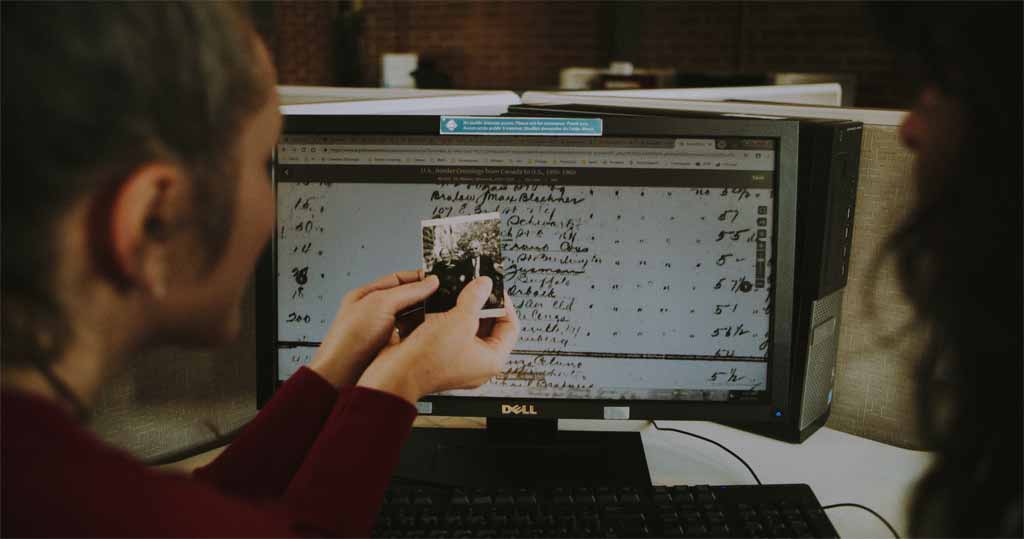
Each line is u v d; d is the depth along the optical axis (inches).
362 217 34.8
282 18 291.7
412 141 34.4
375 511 21.5
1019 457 15.8
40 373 14.5
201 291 16.7
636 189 34.0
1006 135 15.1
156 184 14.5
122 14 14.1
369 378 25.2
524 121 33.8
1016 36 14.9
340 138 34.5
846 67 212.4
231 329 18.7
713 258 34.2
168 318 16.7
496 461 35.8
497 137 34.1
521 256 34.7
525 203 34.4
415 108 44.2
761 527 29.6
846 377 40.2
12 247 13.7
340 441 22.0
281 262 35.3
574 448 36.7
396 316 31.5
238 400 41.1
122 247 14.3
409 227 34.8
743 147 33.5
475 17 267.0
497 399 35.3
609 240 34.4
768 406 34.6
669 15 237.1
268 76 17.5
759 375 34.6
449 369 27.6
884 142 37.2
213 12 16.0
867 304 36.2
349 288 35.2
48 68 13.4
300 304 35.4
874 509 33.2
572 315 34.8
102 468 13.4
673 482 35.5
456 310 29.3
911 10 16.1
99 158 13.8
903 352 38.0
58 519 12.6
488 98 49.3
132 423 37.0
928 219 16.7
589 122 33.6
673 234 34.2
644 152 33.8
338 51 286.7
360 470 21.4
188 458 38.8
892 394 38.7
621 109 42.7
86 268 14.5
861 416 40.0
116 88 13.8
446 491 31.8
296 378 27.9
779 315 34.1
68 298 14.5
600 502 31.1
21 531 12.4
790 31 219.5
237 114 16.2
